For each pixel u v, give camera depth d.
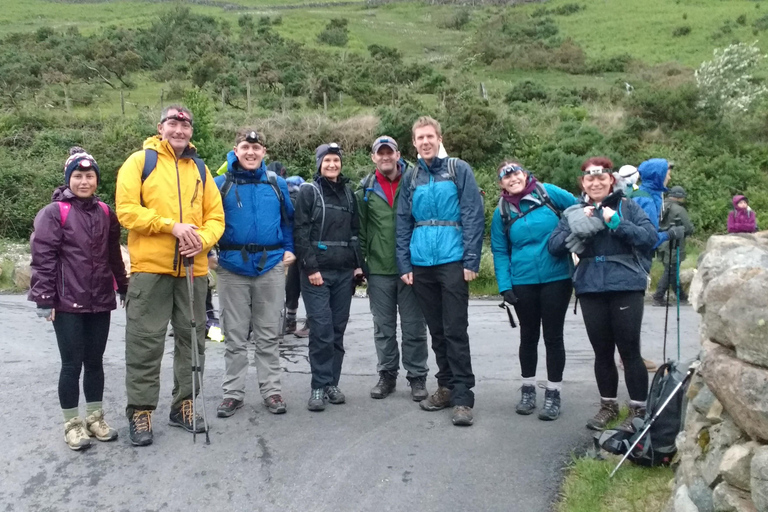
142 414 4.46
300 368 6.26
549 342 4.86
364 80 30.52
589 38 46.12
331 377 5.15
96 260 4.29
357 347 7.07
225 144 20.42
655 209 5.67
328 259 5.07
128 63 36.19
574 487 3.84
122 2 66.81
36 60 34.28
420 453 4.36
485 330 7.95
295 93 28.97
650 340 7.25
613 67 36.44
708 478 3.01
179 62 36.91
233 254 4.85
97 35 45.03
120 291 4.62
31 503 3.77
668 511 3.27
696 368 3.53
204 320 4.66
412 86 29.86
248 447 4.43
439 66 39.41
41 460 4.23
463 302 4.81
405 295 5.26
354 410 5.10
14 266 11.31
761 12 45.59
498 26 50.31
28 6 63.00
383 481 4.00
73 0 67.50
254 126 21.59
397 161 5.22
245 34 46.97
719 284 2.99
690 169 20.19
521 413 5.00
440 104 22.72
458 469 4.14
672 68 33.50
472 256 4.75
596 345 4.58
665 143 21.91
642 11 51.81
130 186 4.24
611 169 4.49
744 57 23.22
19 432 4.63
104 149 17.81
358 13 64.00
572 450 4.38
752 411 2.68
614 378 4.65
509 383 5.80
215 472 4.11
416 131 4.91
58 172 17.97
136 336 4.35
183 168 4.44
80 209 4.25
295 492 3.89
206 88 29.95
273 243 4.94
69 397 4.35
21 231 16.47
